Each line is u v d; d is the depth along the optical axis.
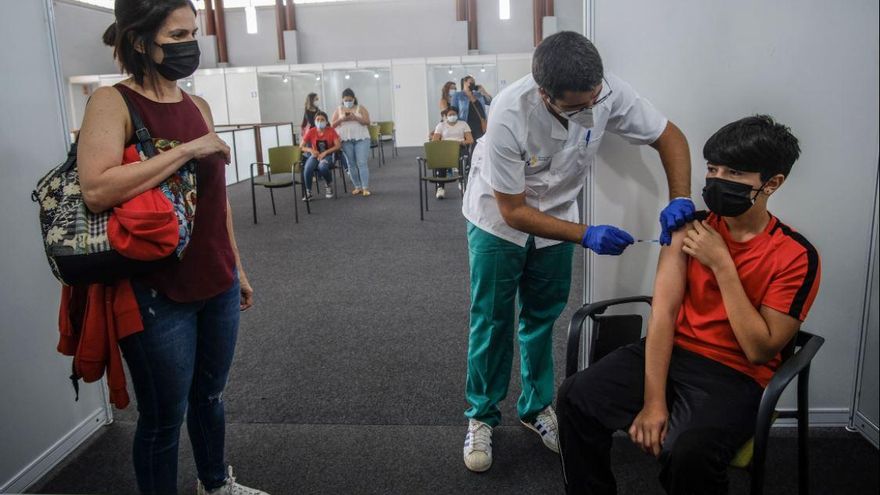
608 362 1.45
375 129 10.07
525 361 1.92
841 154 1.75
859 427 1.90
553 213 1.74
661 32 1.70
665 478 1.26
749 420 1.26
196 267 1.33
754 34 1.70
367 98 14.47
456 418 2.12
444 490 1.72
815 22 1.68
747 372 1.36
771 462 1.77
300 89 14.10
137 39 1.20
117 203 1.15
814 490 1.65
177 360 1.34
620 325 1.61
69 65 12.88
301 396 2.31
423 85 12.90
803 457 1.35
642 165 1.78
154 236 1.16
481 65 13.20
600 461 1.39
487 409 1.84
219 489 1.65
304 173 6.49
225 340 1.49
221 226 1.39
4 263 1.70
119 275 1.19
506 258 1.72
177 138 1.28
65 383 1.94
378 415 2.15
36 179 1.80
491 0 13.71
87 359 1.25
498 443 1.96
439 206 6.25
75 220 1.15
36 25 1.80
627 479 1.73
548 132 1.53
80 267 1.15
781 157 1.26
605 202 1.81
